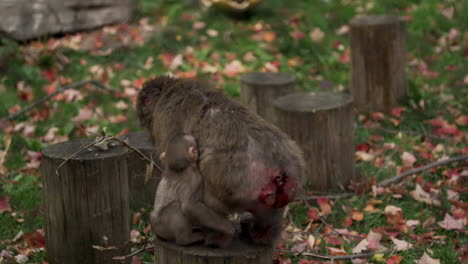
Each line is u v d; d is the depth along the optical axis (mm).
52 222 5656
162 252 4648
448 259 5879
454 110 9383
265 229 4543
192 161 4254
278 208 4406
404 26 9500
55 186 5531
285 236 6246
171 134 4477
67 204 5523
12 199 7262
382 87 9438
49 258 5809
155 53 11383
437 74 10727
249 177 4172
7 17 11180
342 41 11992
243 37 11938
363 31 9328
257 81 8703
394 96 9484
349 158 7262
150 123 4871
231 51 11539
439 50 11562
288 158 4285
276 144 4289
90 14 12023
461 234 6363
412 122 9039
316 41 11852
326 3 13328
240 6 12359
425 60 11312
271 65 10969
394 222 6551
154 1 13109
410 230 6445
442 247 6102
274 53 11516
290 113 7039
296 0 13375
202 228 4461
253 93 8664
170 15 12586
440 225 6391
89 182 5469
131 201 6938
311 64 11266
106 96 9930
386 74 9391
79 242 5590
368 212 6805
